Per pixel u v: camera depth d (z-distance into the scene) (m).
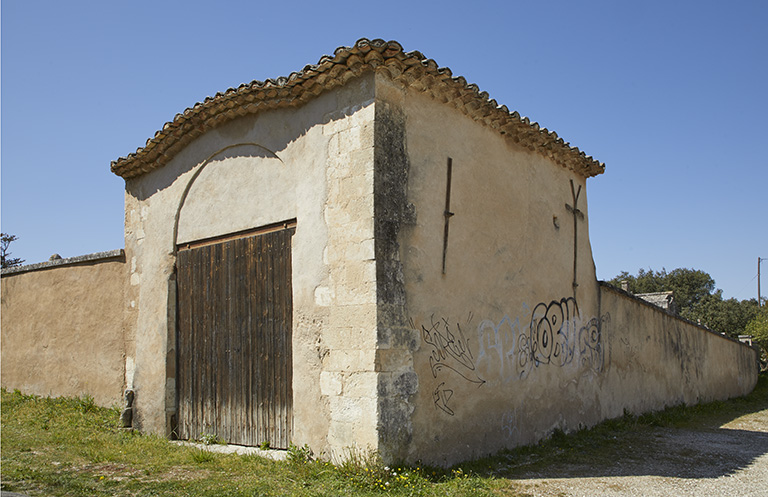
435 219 7.14
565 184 10.35
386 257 6.38
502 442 7.77
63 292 11.42
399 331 6.38
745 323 36.88
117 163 9.80
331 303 6.61
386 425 6.05
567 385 9.55
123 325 10.05
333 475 5.92
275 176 7.63
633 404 11.98
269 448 7.27
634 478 6.76
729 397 18.62
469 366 7.34
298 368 6.89
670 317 14.61
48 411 10.10
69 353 11.09
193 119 8.42
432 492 5.57
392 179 6.60
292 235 7.29
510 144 8.86
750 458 8.10
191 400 8.53
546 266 9.41
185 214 8.97
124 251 10.12
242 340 7.86
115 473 6.26
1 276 12.88
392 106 6.75
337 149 6.82
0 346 12.66
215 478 6.02
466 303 7.45
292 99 7.28
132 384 9.39
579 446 8.55
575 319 10.10
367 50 6.35
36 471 6.24
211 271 8.45
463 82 7.27
